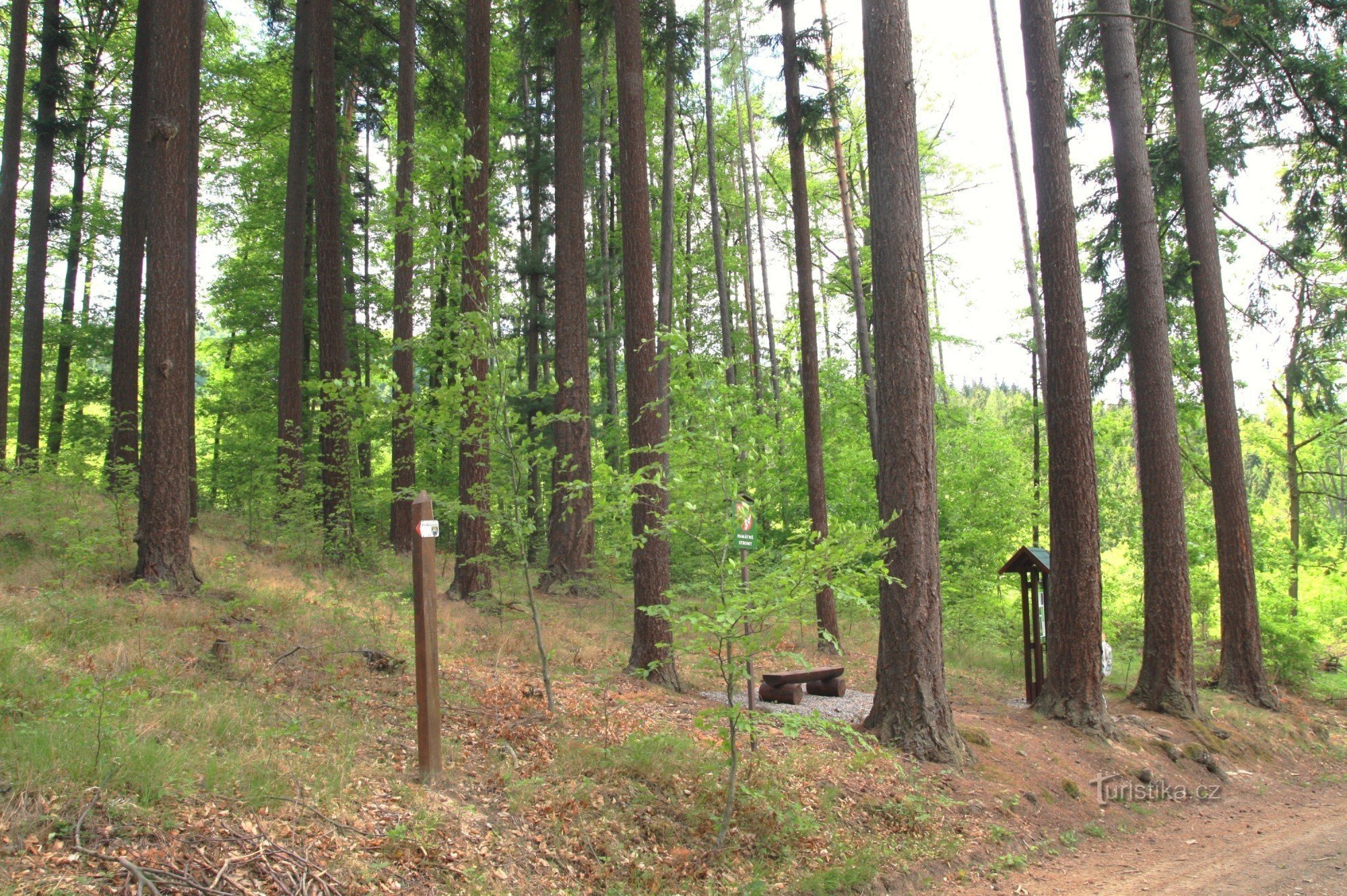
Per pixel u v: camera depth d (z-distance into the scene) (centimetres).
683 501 646
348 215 2342
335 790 504
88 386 2223
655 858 557
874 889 586
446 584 1473
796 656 625
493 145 2309
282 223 2308
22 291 2441
